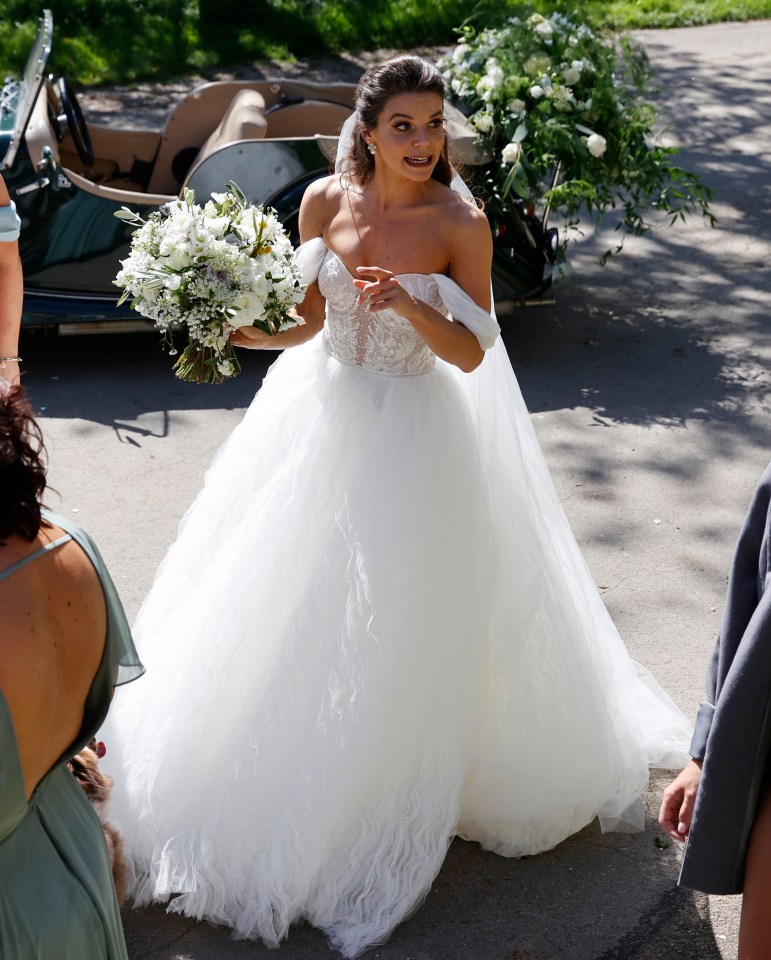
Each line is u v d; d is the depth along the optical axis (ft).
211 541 9.43
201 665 8.76
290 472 8.87
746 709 5.92
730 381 18.71
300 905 8.30
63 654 5.25
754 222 26.35
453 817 8.57
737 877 6.26
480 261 8.63
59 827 5.62
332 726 8.27
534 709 8.98
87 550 5.50
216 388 18.38
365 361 8.80
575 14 19.17
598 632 10.36
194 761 8.61
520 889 8.86
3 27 39.11
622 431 17.01
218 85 20.22
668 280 23.16
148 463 15.94
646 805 9.77
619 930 8.49
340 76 38.60
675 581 13.29
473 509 8.80
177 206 8.48
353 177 8.84
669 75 39.34
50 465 15.78
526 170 17.63
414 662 8.41
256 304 8.22
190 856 8.36
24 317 17.76
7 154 16.76
